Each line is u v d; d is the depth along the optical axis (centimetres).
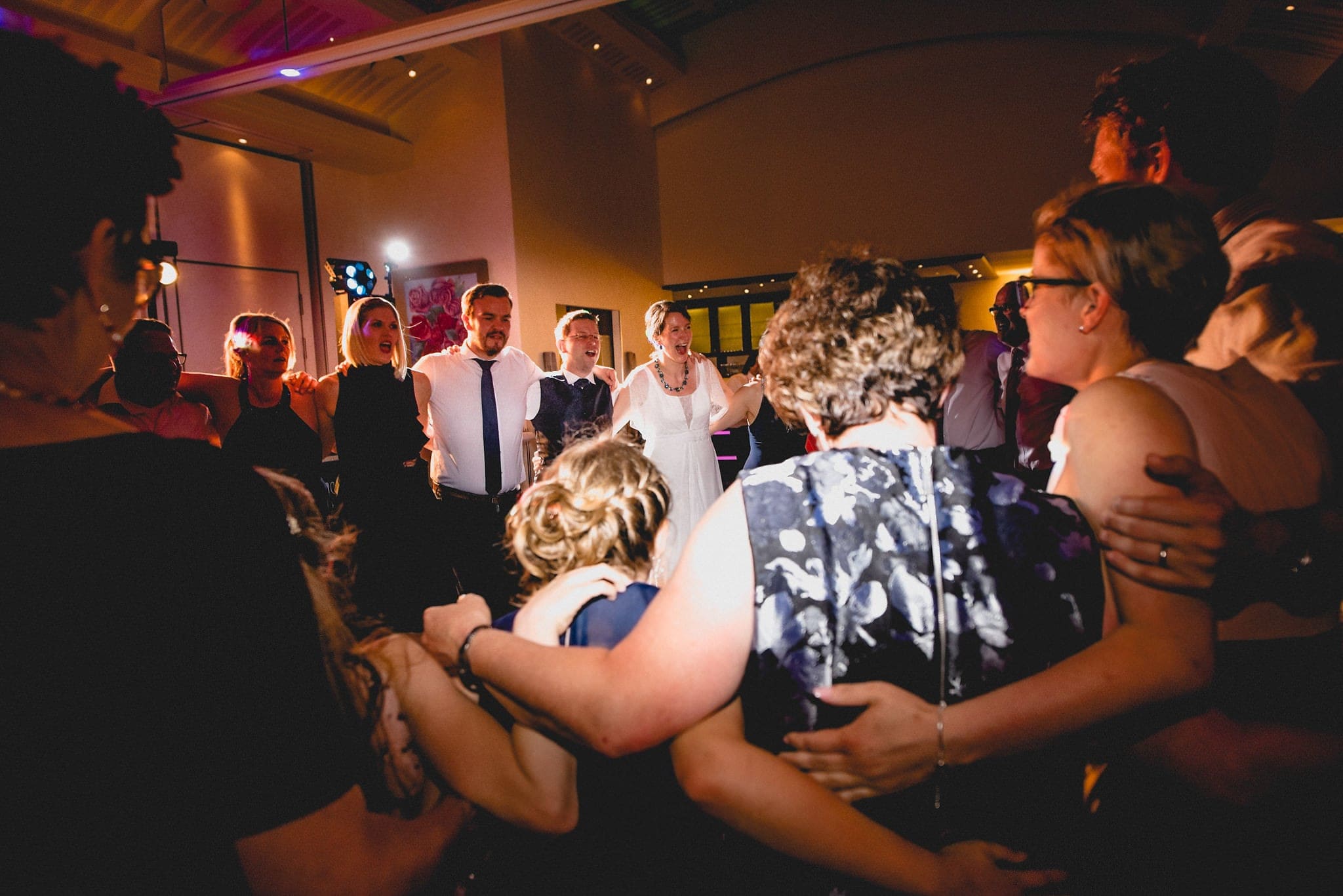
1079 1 982
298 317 844
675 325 344
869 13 1066
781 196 1146
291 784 52
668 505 112
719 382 369
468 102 864
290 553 57
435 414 359
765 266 1159
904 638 69
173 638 49
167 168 58
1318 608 84
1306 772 75
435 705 83
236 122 702
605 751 70
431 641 93
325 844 54
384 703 79
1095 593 71
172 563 50
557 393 386
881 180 1098
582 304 985
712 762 68
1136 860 83
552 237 928
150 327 291
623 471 110
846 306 78
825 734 69
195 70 655
